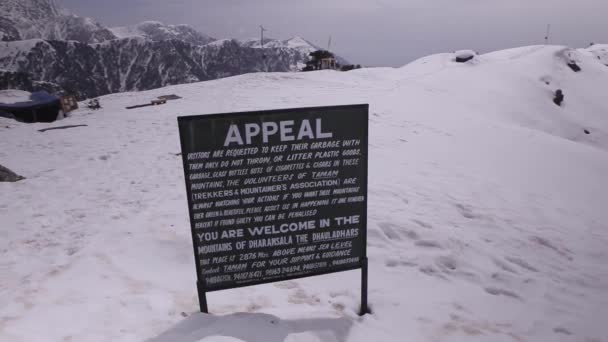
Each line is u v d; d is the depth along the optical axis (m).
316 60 60.97
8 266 4.34
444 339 3.37
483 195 8.18
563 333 3.62
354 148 3.23
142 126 15.11
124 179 8.09
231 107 18.48
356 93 24.25
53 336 2.93
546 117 69.12
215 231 3.15
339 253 3.41
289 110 3.04
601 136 71.81
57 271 4.12
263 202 3.17
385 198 7.12
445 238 5.53
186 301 3.69
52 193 7.22
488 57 109.50
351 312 3.65
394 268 4.63
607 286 4.71
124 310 3.38
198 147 2.98
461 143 13.97
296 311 3.58
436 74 77.38
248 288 4.03
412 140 13.04
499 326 3.63
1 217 5.96
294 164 3.15
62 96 23.23
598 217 8.27
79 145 11.94
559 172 12.84
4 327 3.00
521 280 4.62
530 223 6.86
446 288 4.26
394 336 3.33
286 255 3.30
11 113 21.56
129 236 5.08
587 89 96.31
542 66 99.69
